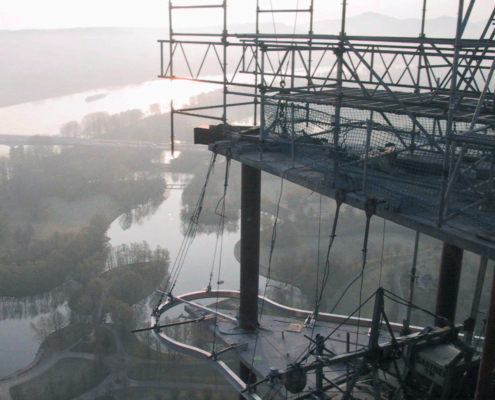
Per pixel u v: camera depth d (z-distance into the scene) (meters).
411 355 15.34
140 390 59.09
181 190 126.94
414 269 19.91
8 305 78.50
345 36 14.88
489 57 15.84
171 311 73.94
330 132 16.47
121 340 68.19
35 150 152.62
